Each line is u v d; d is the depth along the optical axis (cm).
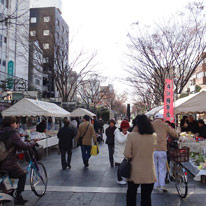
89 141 869
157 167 564
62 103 2280
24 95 1777
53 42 2303
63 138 830
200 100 822
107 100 5875
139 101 4822
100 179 686
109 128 866
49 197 532
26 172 471
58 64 2323
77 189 589
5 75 2670
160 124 566
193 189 580
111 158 860
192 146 770
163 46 1683
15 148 446
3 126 451
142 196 395
